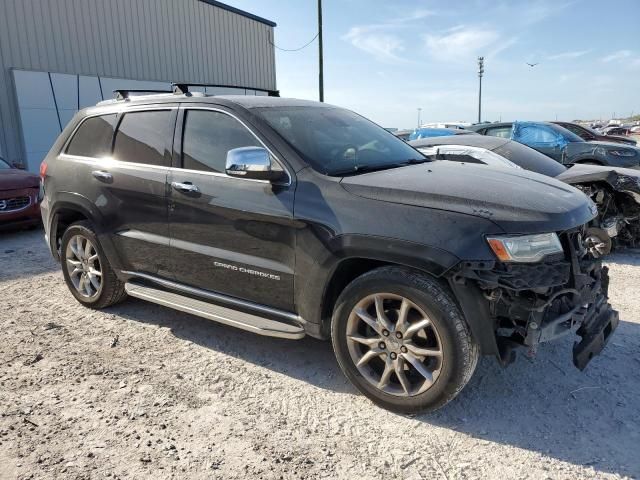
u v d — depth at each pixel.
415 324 2.85
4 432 2.82
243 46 22.84
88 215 4.43
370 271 2.97
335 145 3.64
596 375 3.42
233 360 3.71
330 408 3.08
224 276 3.62
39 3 14.79
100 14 16.48
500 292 2.68
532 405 3.09
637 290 5.19
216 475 2.49
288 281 3.29
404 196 2.93
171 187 3.82
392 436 2.81
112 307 4.79
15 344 3.97
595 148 11.09
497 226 2.67
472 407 3.08
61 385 3.34
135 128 4.22
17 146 14.54
